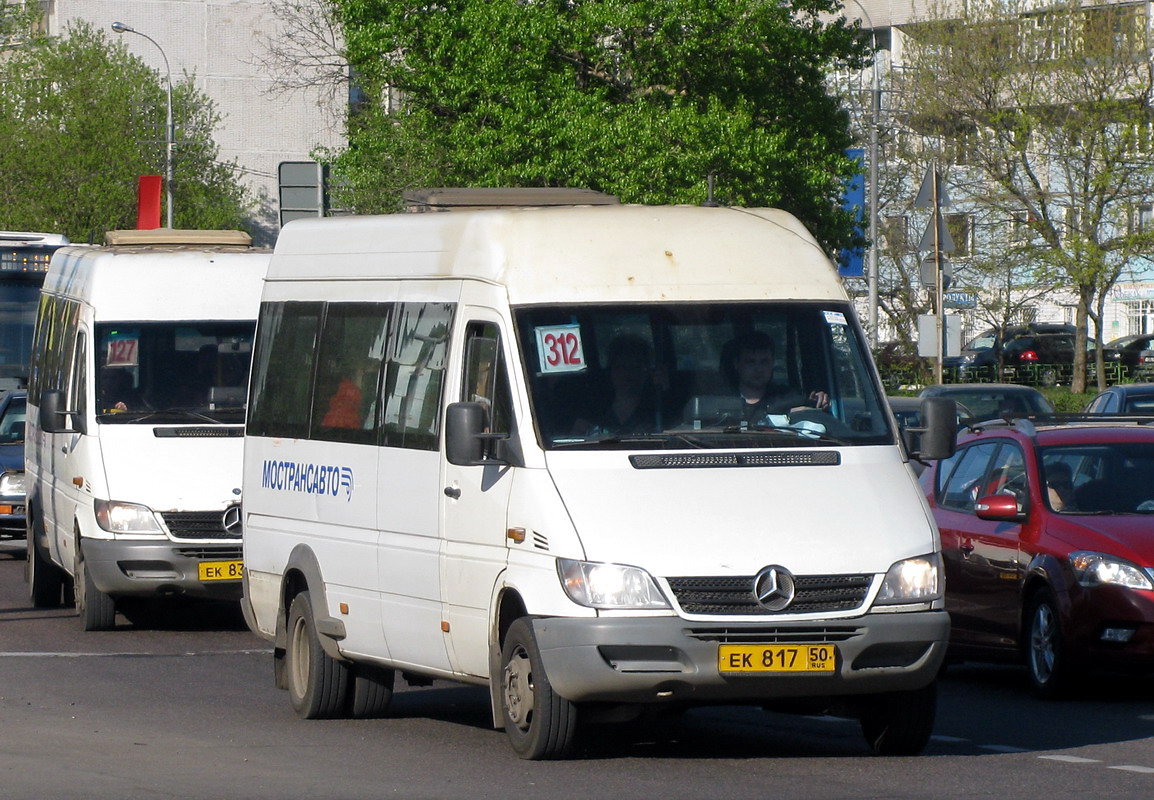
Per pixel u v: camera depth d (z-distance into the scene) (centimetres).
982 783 2723
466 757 3017
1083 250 15900
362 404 3434
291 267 3841
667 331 3012
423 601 3172
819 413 2997
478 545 2984
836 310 3116
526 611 2816
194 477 5044
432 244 3303
